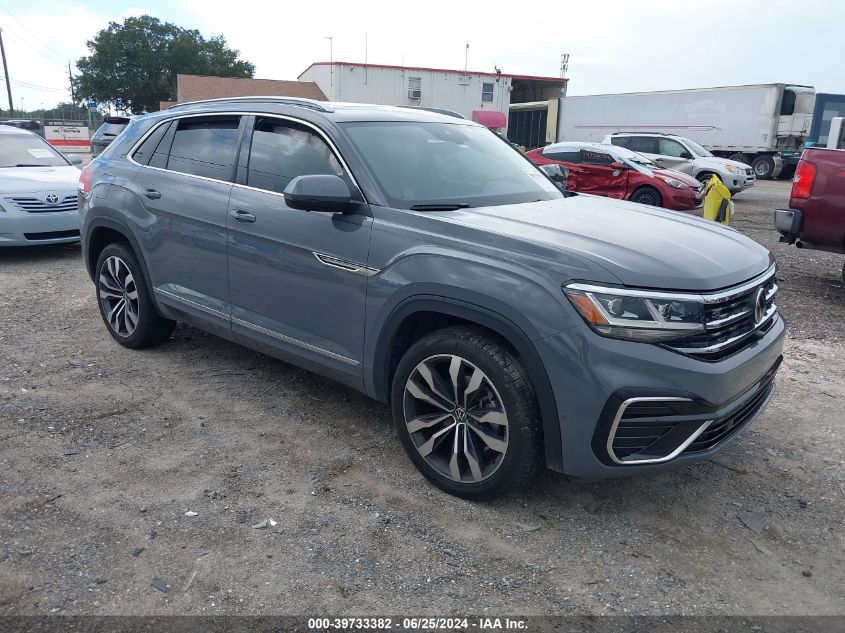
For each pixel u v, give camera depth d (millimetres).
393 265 3238
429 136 4098
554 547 2912
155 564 2721
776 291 3408
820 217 6832
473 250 3029
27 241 8328
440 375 3230
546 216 3447
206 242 4184
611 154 14148
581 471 2857
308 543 2885
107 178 4945
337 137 3693
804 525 3133
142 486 3285
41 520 2982
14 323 5777
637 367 2682
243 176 4074
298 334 3775
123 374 4664
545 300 2775
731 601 2619
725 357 2879
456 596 2600
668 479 3500
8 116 56312
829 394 4633
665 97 27234
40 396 4270
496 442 3012
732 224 12938
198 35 66375
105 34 62875
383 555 2824
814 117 25969
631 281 2729
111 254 5004
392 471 3488
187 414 4082
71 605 2482
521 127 40812
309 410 4180
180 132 4629
